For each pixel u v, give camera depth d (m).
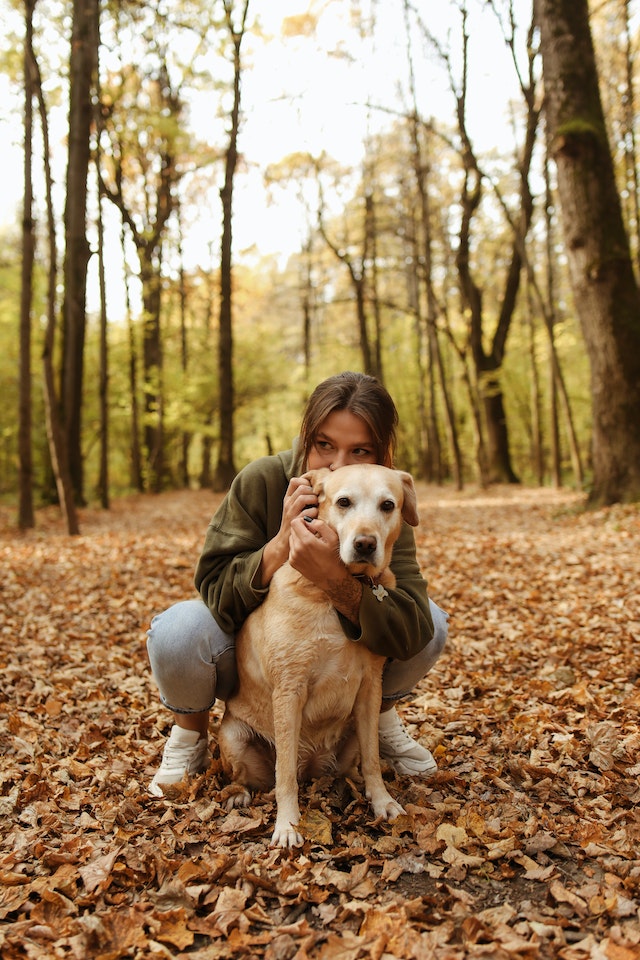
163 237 21.61
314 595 2.43
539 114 17.39
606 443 10.77
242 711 2.72
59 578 7.53
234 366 27.88
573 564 7.40
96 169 15.09
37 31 10.76
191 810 2.54
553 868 2.16
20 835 2.41
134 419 22.75
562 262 26.33
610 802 2.56
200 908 2.04
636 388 10.56
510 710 3.61
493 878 2.15
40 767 2.97
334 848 2.33
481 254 26.44
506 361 25.61
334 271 31.67
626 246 10.64
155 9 13.80
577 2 10.60
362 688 2.57
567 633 4.95
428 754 2.92
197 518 13.85
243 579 2.59
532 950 1.77
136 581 7.29
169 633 2.65
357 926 1.95
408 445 34.72
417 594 2.72
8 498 22.05
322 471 2.58
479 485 20.08
